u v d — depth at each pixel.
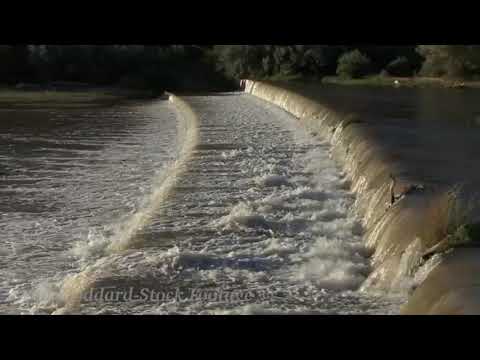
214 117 26.83
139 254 9.75
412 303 7.32
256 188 13.68
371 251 10.05
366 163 13.94
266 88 38.38
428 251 8.20
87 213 13.95
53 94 44.94
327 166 16.09
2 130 26.88
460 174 12.20
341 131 18.80
